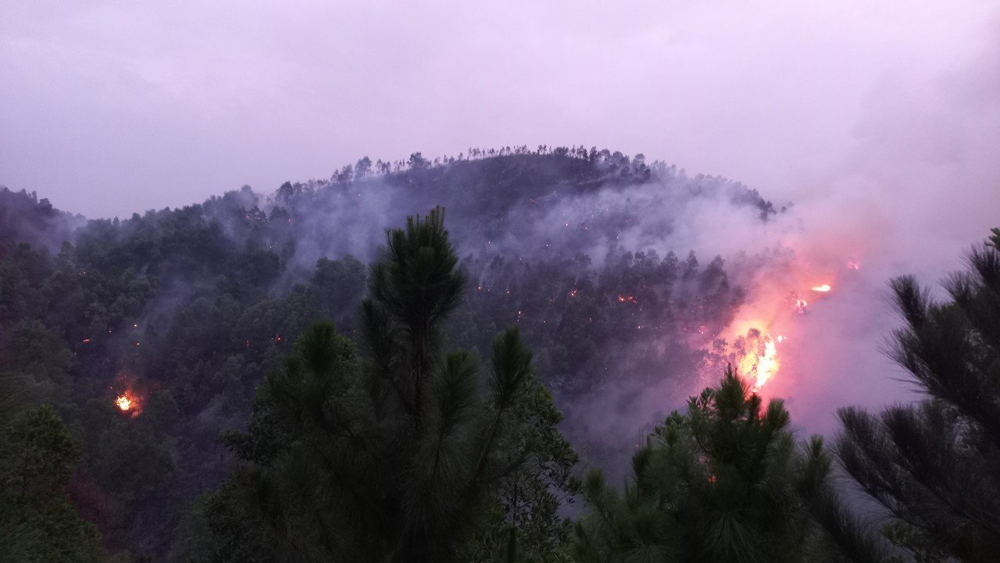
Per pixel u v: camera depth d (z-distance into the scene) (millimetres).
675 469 4078
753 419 4051
